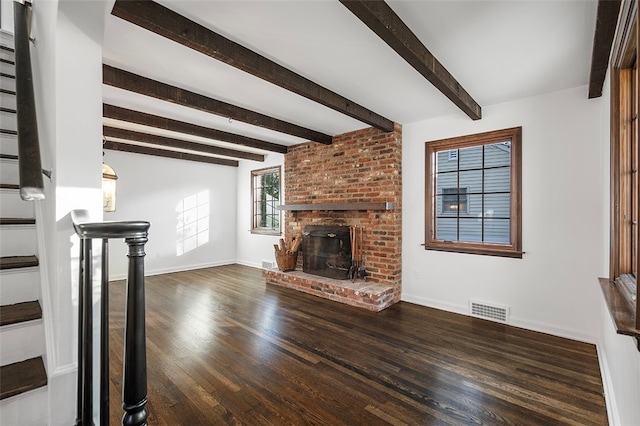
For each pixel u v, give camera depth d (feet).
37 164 3.42
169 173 19.79
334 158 15.72
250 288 15.85
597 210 9.40
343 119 13.17
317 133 15.05
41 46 5.57
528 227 10.64
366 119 11.83
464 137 12.04
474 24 6.51
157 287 16.07
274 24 6.56
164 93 9.50
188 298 14.14
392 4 5.87
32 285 5.10
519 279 10.82
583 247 9.66
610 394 6.35
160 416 6.12
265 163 20.81
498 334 10.16
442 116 12.63
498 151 12.48
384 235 13.74
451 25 6.54
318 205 15.38
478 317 11.67
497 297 11.28
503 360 8.41
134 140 15.43
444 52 7.64
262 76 8.05
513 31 6.76
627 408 5.02
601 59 7.13
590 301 9.52
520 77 9.07
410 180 13.60
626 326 4.13
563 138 9.98
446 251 12.51
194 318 11.57
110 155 17.57
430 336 9.99
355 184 14.80
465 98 10.02
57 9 4.24
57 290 4.21
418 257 13.34
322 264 15.65
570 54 7.75
